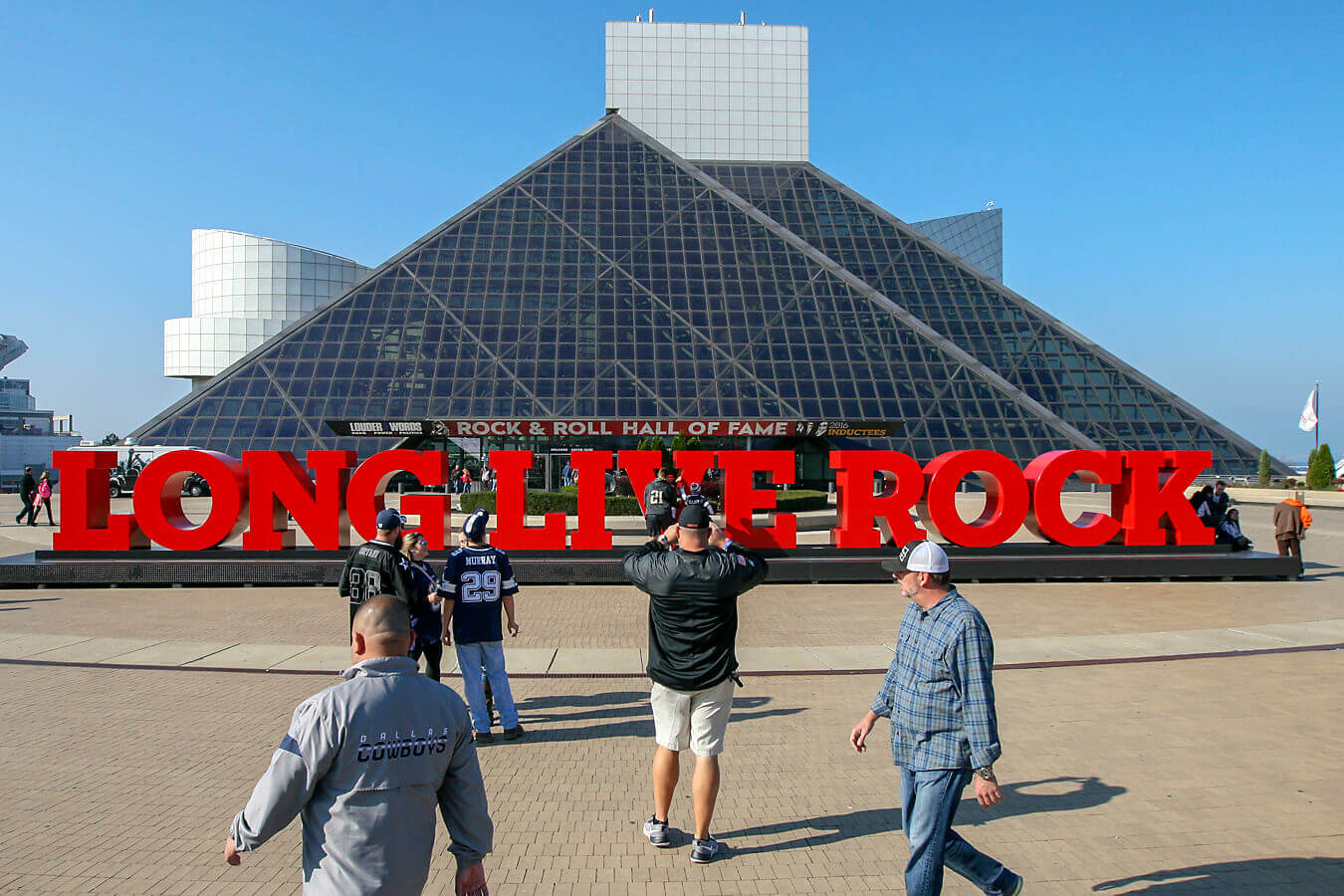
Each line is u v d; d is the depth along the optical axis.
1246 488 53.56
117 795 7.65
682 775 8.44
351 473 20.81
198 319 79.88
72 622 15.55
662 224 62.53
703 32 79.00
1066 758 8.67
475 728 9.36
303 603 17.66
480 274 56.91
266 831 3.93
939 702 5.42
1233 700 10.70
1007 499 21.11
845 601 18.22
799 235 70.38
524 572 20.36
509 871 6.33
